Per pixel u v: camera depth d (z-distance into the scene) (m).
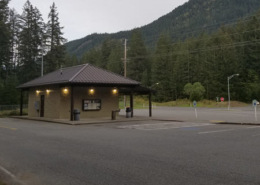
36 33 52.47
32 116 26.59
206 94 74.81
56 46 53.16
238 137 11.44
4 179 5.61
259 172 5.77
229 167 6.21
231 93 70.75
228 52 72.06
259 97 67.25
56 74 26.02
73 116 20.56
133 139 10.86
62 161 7.02
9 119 24.53
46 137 11.63
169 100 81.75
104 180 5.34
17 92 44.22
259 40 71.75
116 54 92.75
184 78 80.38
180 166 6.33
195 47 83.44
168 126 16.81
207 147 8.90
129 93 28.14
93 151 8.28
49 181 5.38
